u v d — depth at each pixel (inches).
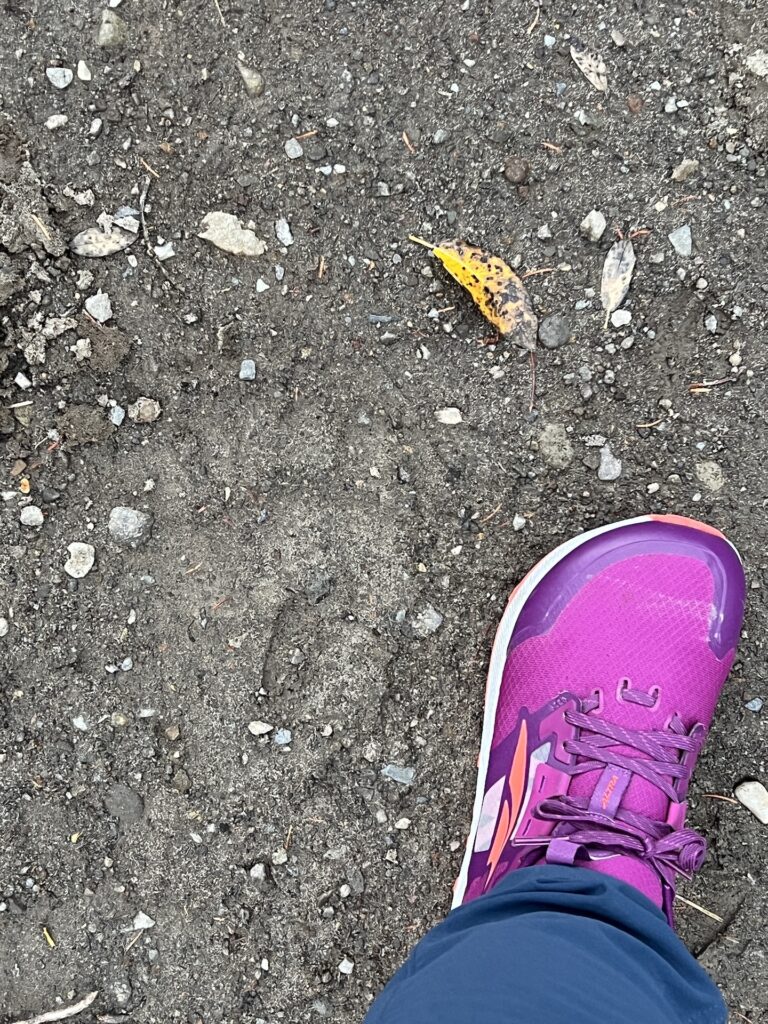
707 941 20.9
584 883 17.9
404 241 20.4
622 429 20.6
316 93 20.3
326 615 20.8
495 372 20.6
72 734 20.9
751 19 20.0
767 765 20.7
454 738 20.9
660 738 19.9
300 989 21.0
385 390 20.6
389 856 20.9
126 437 20.7
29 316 20.4
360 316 20.5
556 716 20.3
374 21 20.2
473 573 20.8
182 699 20.9
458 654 20.9
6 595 20.8
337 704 20.9
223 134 20.3
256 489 20.7
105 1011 21.1
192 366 20.6
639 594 20.4
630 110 20.2
